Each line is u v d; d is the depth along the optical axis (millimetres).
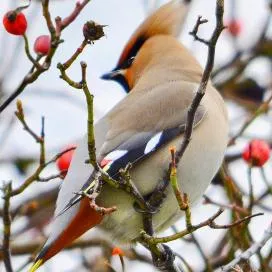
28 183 9625
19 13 8805
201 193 10680
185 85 11109
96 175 8953
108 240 10672
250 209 10906
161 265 10086
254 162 11078
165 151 10242
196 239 11477
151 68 11984
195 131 10477
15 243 13367
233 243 11430
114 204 10125
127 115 10609
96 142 10414
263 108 12359
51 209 14406
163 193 9992
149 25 12508
